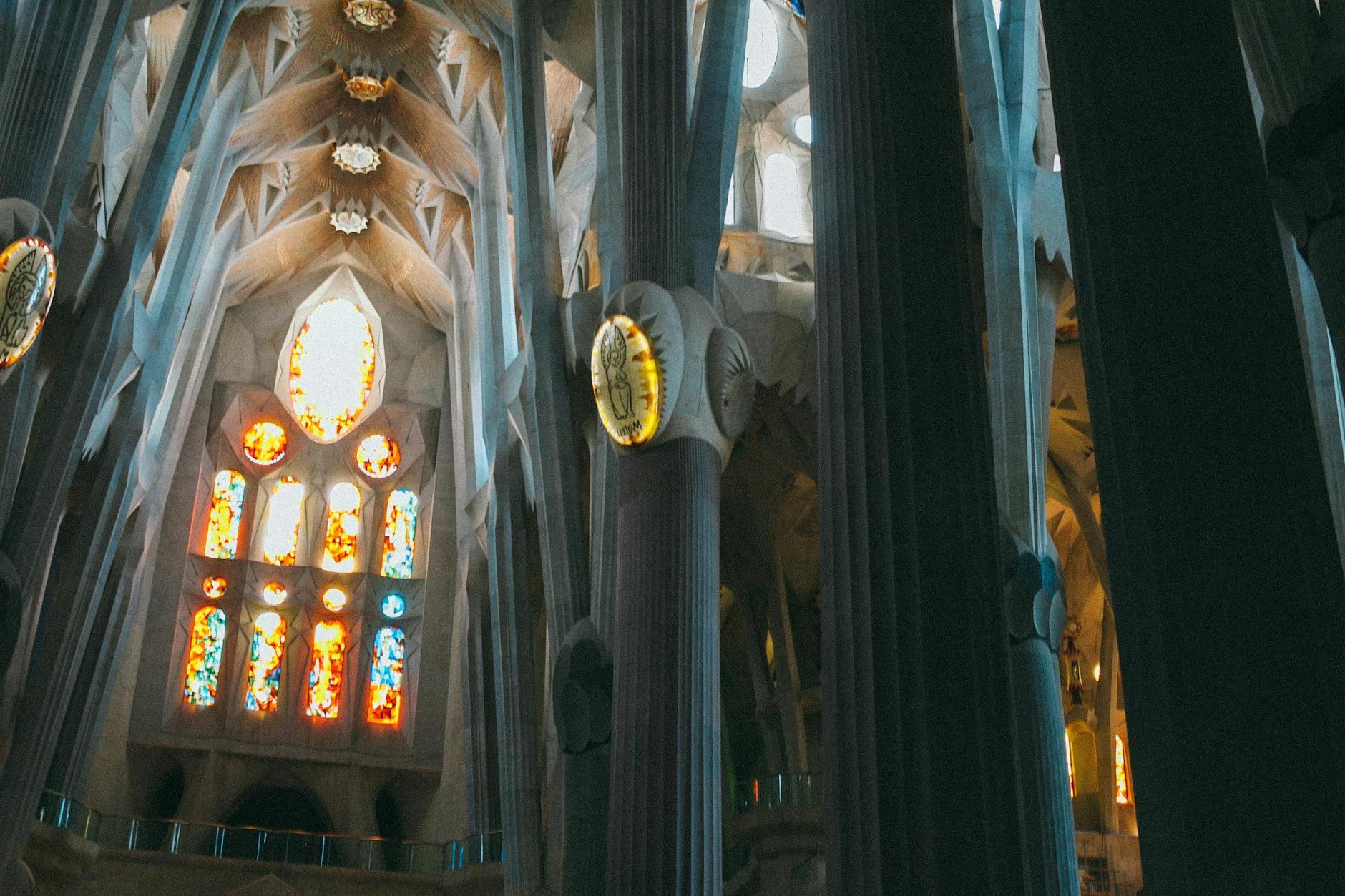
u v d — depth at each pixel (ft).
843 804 23.89
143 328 80.48
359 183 105.81
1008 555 54.29
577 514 68.59
